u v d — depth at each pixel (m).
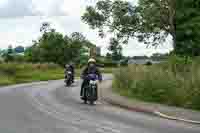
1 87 29.31
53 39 90.38
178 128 10.96
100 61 87.88
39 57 88.75
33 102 17.70
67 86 30.80
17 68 49.47
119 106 16.86
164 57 25.27
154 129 10.66
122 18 47.53
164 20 42.69
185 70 19.95
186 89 16.25
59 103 17.52
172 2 39.75
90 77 17.67
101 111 14.85
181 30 36.91
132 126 11.14
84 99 17.91
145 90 19.28
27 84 34.03
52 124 11.32
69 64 32.03
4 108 15.22
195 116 13.13
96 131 10.20
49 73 54.75
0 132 9.90
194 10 37.31
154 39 47.31
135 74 23.12
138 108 15.26
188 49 35.47
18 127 10.70
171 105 16.34
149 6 42.84
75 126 11.01
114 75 26.39
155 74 20.12
